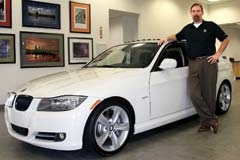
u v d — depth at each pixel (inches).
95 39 305.1
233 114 190.1
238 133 145.2
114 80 118.3
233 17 456.1
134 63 141.6
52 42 268.8
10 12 239.8
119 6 328.2
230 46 578.2
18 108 115.1
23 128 112.4
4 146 128.1
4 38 237.1
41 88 114.5
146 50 147.9
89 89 109.3
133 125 123.8
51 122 103.8
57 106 105.0
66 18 278.8
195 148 122.8
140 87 125.3
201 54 145.1
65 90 108.2
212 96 146.5
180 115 149.3
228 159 109.8
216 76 146.6
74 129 103.3
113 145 116.1
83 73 133.0
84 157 113.6
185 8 429.4
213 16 478.9
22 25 247.3
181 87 148.6
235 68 514.0
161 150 120.6
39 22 258.1
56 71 273.9
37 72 260.2
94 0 302.0
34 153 118.7
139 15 358.0
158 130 151.3
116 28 395.2
